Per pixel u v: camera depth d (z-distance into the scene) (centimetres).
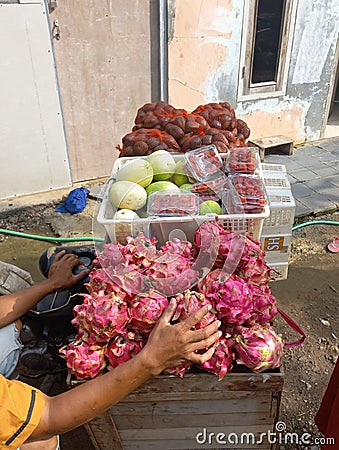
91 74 381
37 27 343
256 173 182
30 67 354
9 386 103
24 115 368
